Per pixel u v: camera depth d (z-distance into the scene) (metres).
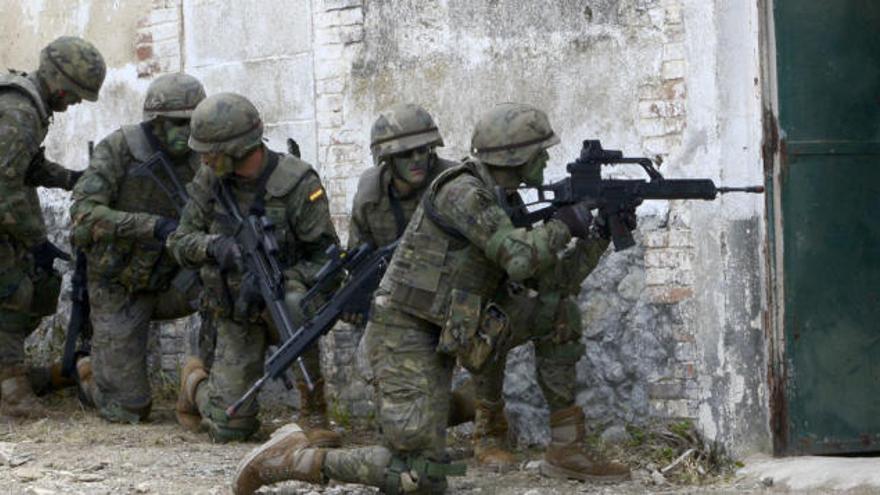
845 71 19.33
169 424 22.56
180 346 24.97
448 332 15.16
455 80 21.41
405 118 18.08
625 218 16.20
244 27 24.14
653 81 19.25
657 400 19.27
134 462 18.92
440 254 15.39
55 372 24.36
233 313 20.34
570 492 17.08
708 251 18.78
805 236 19.03
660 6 19.14
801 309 19.00
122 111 26.25
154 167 22.05
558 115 20.30
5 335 22.97
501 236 15.05
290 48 23.50
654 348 19.28
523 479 17.80
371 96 22.44
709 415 18.80
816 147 19.08
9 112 21.84
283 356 17.42
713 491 17.16
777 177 18.89
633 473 18.28
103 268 22.28
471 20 21.20
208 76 24.75
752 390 18.73
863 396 19.41
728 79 18.70
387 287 15.66
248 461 15.84
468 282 15.47
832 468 17.55
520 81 20.69
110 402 22.58
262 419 22.72
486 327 15.30
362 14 22.50
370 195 18.92
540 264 15.17
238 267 19.66
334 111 22.92
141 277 22.25
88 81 22.56
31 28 28.14
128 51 26.08
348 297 17.31
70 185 23.19
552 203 16.09
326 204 20.06
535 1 20.48
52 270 24.27
